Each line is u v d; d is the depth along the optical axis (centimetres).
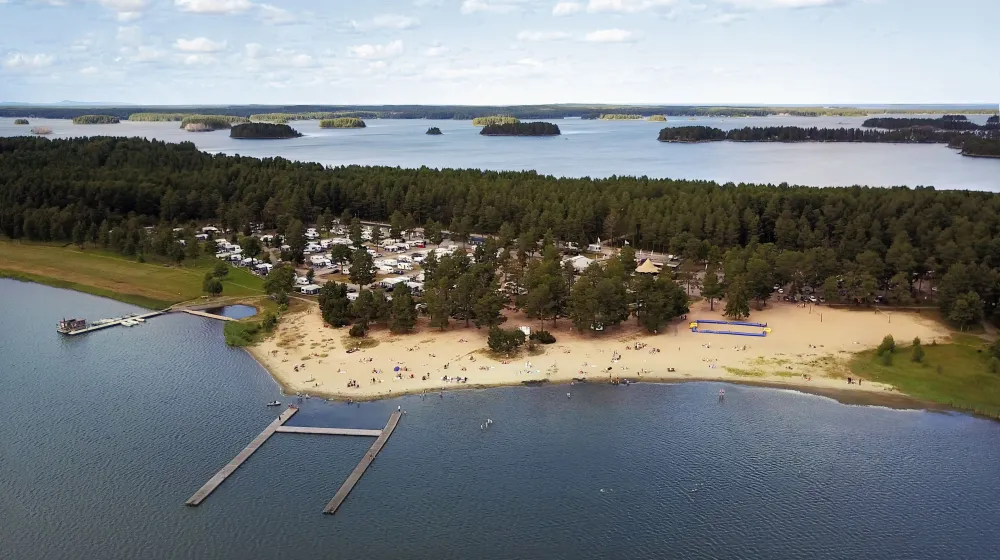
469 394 16462
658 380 17238
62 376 17525
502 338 18300
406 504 12275
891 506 12262
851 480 13038
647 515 12050
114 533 11444
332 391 16525
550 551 11131
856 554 11075
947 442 14300
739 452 14038
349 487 12675
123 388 16788
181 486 12706
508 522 11825
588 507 12262
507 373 17488
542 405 15988
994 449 14012
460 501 12394
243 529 11556
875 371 17512
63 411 15562
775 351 18875
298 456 13725
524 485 12900
